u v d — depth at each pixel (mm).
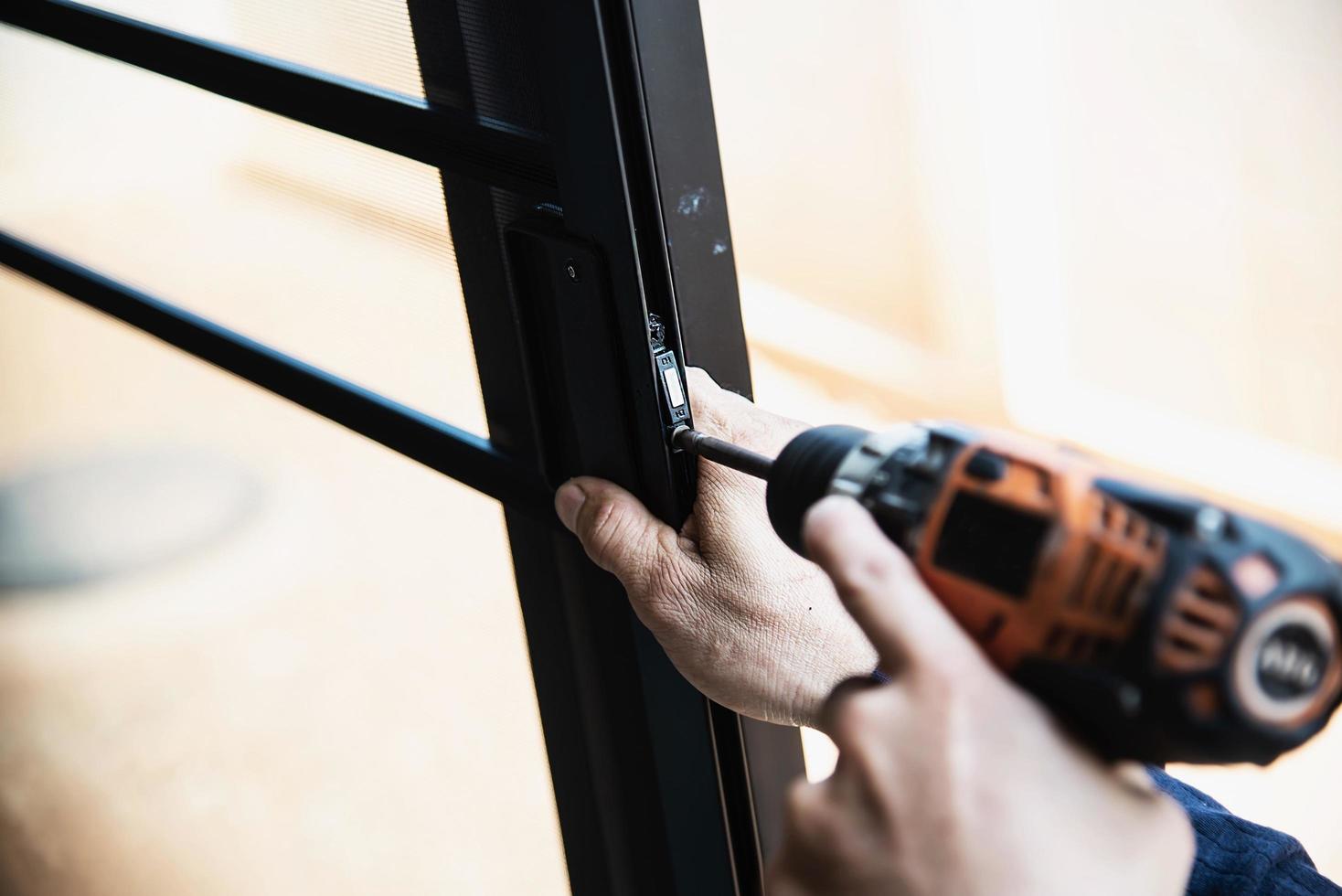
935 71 2287
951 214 2375
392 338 749
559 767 832
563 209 543
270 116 740
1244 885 450
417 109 621
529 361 608
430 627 1271
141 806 1732
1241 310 2180
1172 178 2158
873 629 323
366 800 1572
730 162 2596
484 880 1338
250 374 879
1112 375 2354
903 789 302
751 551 563
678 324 547
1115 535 312
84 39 829
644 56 573
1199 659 297
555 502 613
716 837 735
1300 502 2123
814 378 2623
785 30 2422
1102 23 2113
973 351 2449
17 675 1995
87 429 2090
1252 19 2004
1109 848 300
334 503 1931
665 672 695
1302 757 1747
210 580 2025
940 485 346
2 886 1712
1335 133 1992
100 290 993
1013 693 312
